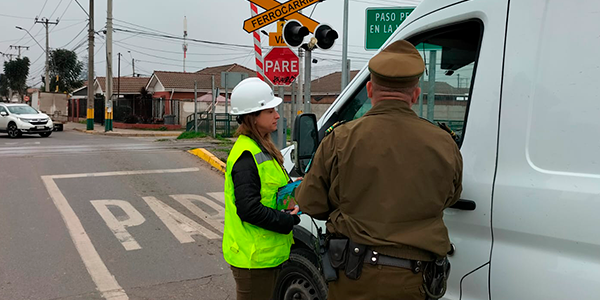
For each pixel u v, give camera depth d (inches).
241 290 110.6
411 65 79.4
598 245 70.2
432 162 76.8
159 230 252.1
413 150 77.1
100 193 331.6
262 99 106.3
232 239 108.8
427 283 77.7
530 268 79.1
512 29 84.8
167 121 1154.7
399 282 76.2
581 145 73.9
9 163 446.6
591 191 71.7
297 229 129.9
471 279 89.1
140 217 275.0
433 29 100.7
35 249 215.6
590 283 71.2
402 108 80.7
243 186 101.9
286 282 137.6
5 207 286.8
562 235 74.6
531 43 81.7
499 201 83.6
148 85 1678.2
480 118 88.6
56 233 239.8
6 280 180.9
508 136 83.7
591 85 73.7
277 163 109.9
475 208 87.7
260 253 106.8
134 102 1230.3
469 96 91.9
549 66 79.0
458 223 91.2
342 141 81.4
